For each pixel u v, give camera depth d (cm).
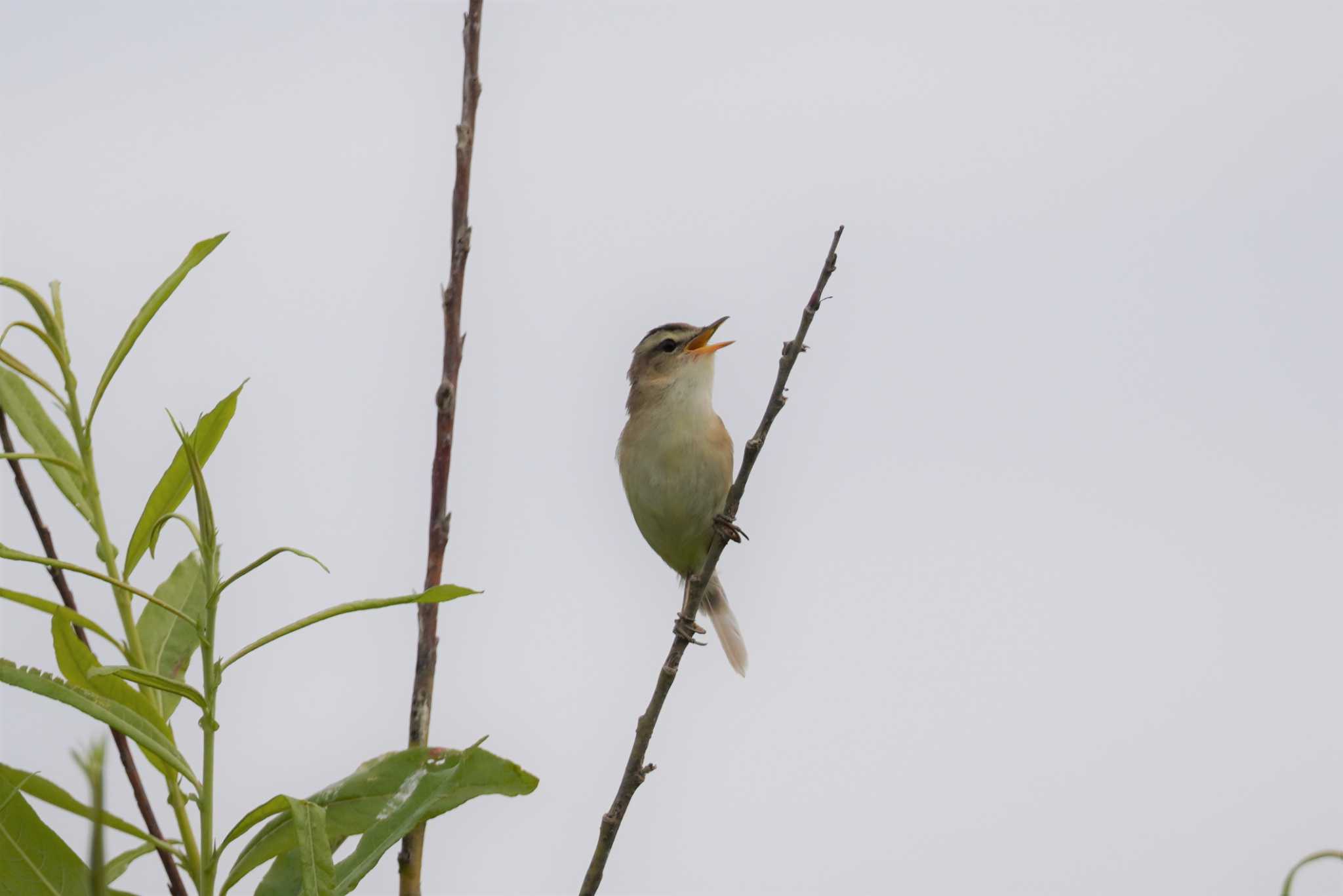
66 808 658
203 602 750
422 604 710
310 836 603
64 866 641
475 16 727
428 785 671
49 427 731
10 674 605
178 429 625
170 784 677
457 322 722
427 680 704
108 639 678
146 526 704
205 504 633
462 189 721
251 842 654
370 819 666
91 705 620
